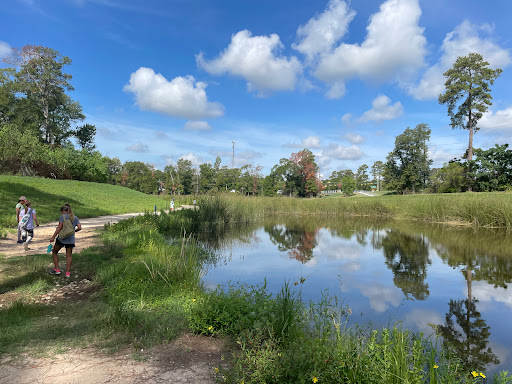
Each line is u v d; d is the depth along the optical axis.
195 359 3.90
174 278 7.23
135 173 102.31
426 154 68.31
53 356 3.79
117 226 15.12
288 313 4.86
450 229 19.19
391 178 70.19
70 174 41.38
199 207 21.33
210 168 100.56
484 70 54.25
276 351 3.65
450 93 56.75
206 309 5.14
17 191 24.39
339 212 30.48
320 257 11.60
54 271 7.50
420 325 5.49
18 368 3.49
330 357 3.33
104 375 3.41
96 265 8.46
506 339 4.93
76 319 5.03
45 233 13.88
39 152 37.31
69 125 61.31
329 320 5.44
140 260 8.63
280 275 8.99
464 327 5.42
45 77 54.84
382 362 3.17
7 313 5.04
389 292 7.41
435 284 8.09
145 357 3.88
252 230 19.42
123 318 4.85
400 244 14.40
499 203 19.52
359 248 13.46
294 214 31.75
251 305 5.43
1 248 10.55
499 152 45.56
